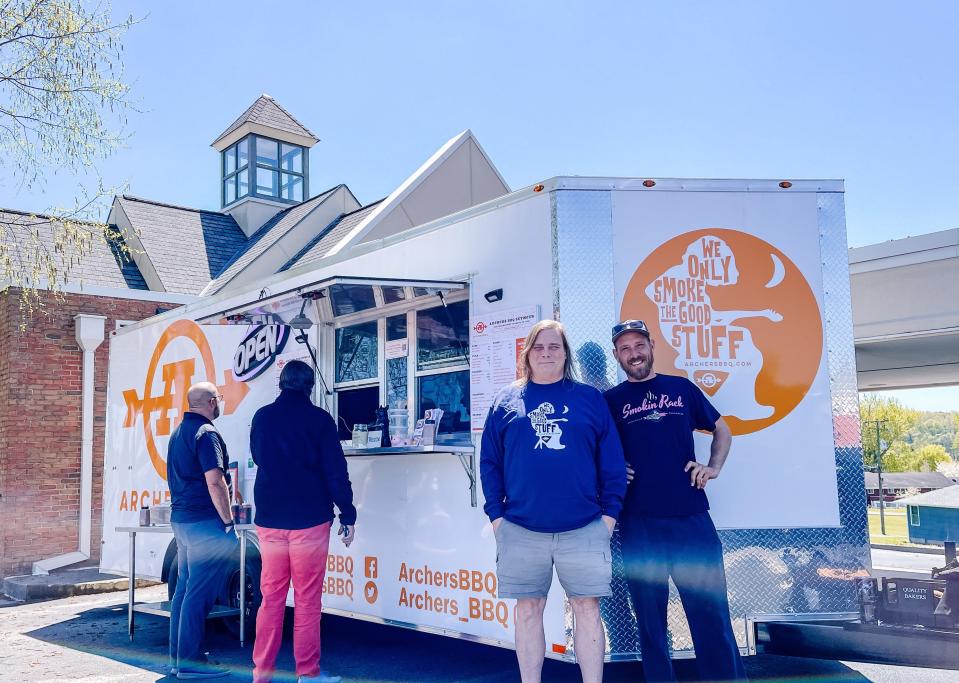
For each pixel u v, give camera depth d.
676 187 4.60
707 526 3.98
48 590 9.73
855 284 9.48
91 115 8.88
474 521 4.82
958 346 10.03
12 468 11.22
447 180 13.31
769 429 4.44
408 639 6.35
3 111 8.70
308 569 4.66
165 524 6.50
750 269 4.56
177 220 16.53
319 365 6.19
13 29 8.52
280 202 17.69
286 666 5.61
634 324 4.10
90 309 12.12
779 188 4.65
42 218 9.66
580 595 3.65
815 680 4.89
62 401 11.71
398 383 5.67
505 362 4.75
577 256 4.49
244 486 6.64
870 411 76.19
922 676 5.00
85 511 11.65
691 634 3.98
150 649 6.48
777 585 4.34
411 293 5.43
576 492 3.66
